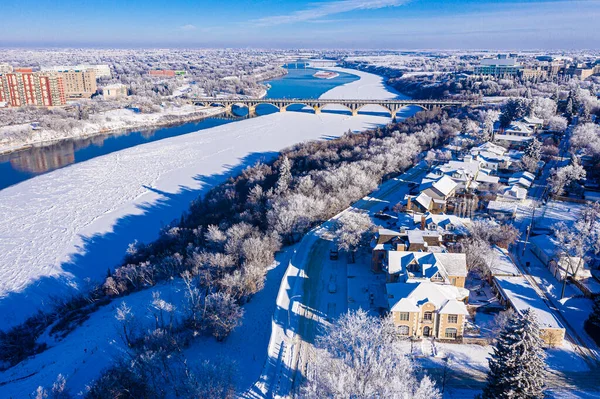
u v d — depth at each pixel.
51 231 157.75
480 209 144.38
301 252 120.12
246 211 146.62
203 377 72.38
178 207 177.88
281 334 87.19
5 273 132.50
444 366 76.38
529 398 63.00
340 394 57.25
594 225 119.00
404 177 182.62
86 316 108.50
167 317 99.44
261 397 72.62
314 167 197.50
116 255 143.00
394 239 106.75
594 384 72.06
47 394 77.56
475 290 98.25
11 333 105.00
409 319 83.12
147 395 73.06
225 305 91.75
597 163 172.38
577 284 98.12
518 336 63.47
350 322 74.00
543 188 160.50
